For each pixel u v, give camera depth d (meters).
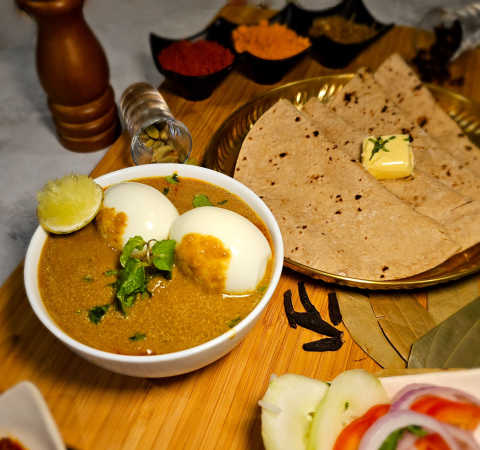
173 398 0.29
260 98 0.42
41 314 0.25
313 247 0.35
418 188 0.38
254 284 0.27
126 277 0.26
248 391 0.30
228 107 0.45
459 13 0.52
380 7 0.63
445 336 0.31
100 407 0.29
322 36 0.46
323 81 0.44
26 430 0.25
